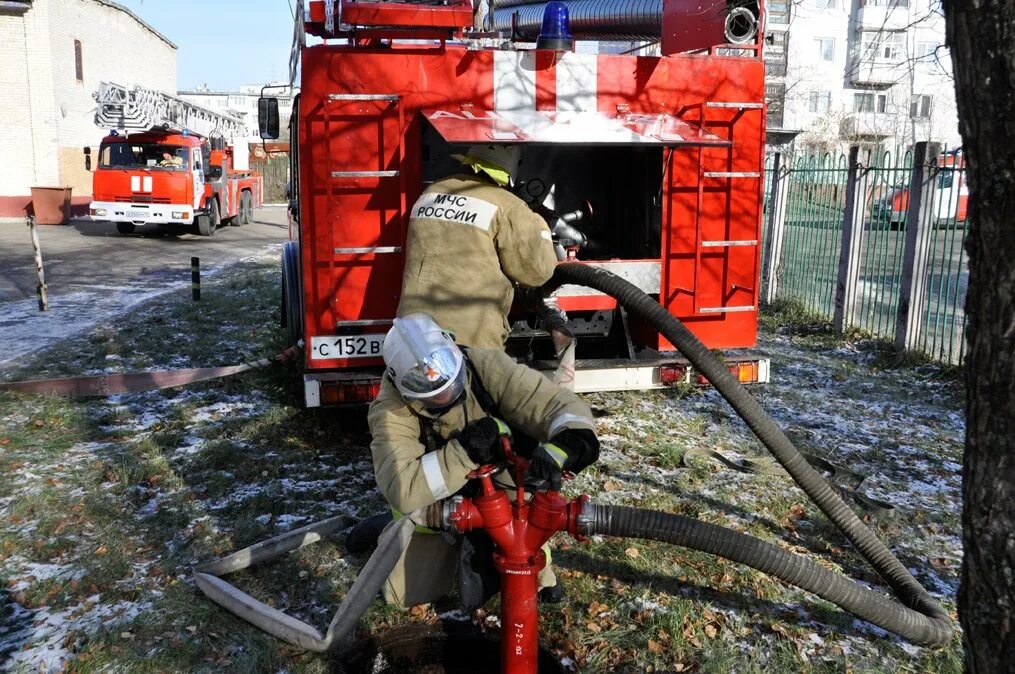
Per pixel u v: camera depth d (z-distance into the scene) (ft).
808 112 90.27
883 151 26.73
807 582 8.52
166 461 15.88
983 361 6.33
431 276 13.41
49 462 15.93
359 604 9.63
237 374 22.25
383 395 8.61
